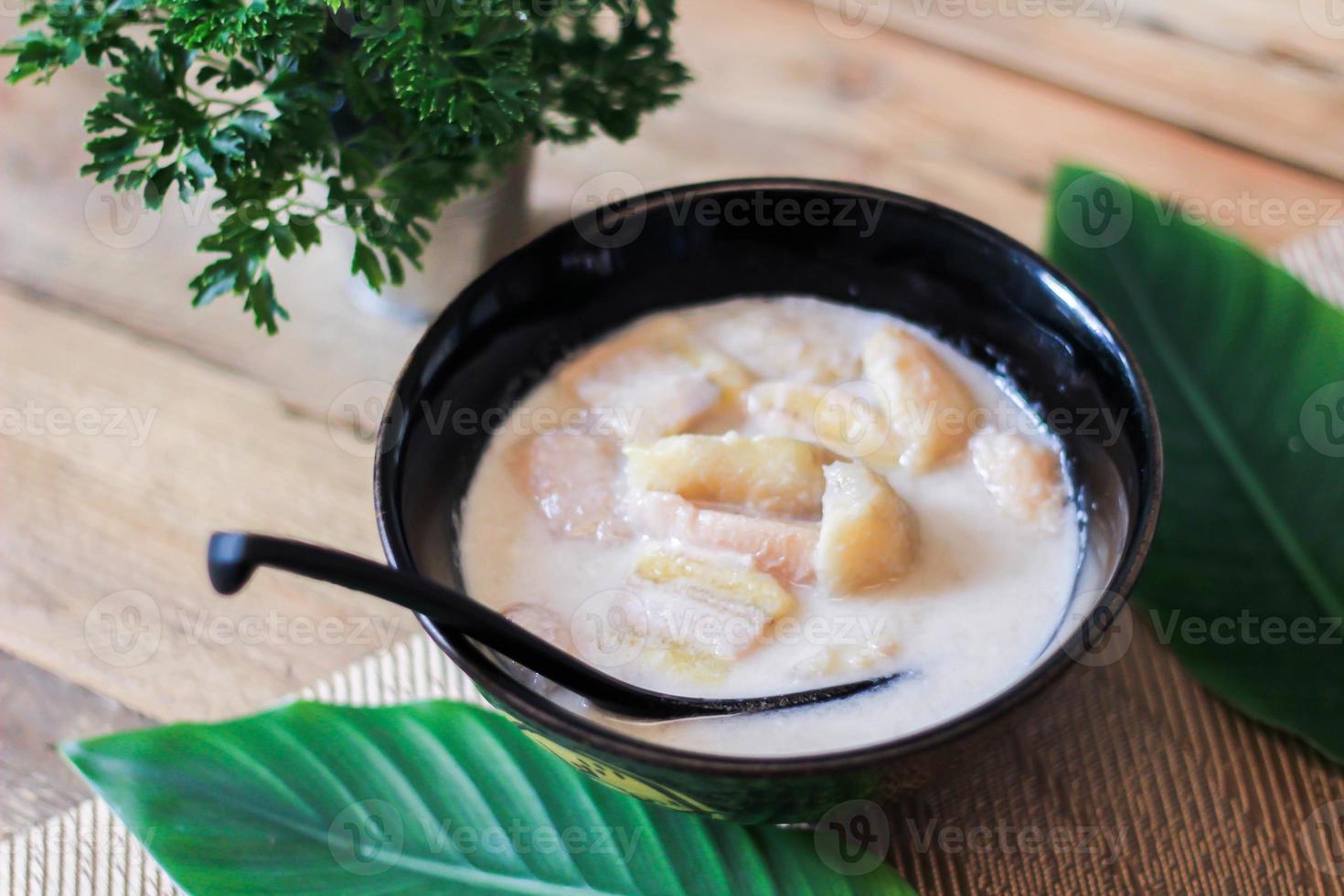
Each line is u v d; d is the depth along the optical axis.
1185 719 0.54
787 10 0.71
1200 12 0.70
